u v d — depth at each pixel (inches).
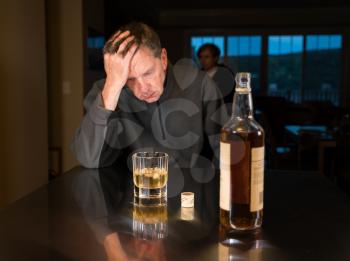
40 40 121.8
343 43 326.3
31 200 35.6
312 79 335.9
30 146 116.1
